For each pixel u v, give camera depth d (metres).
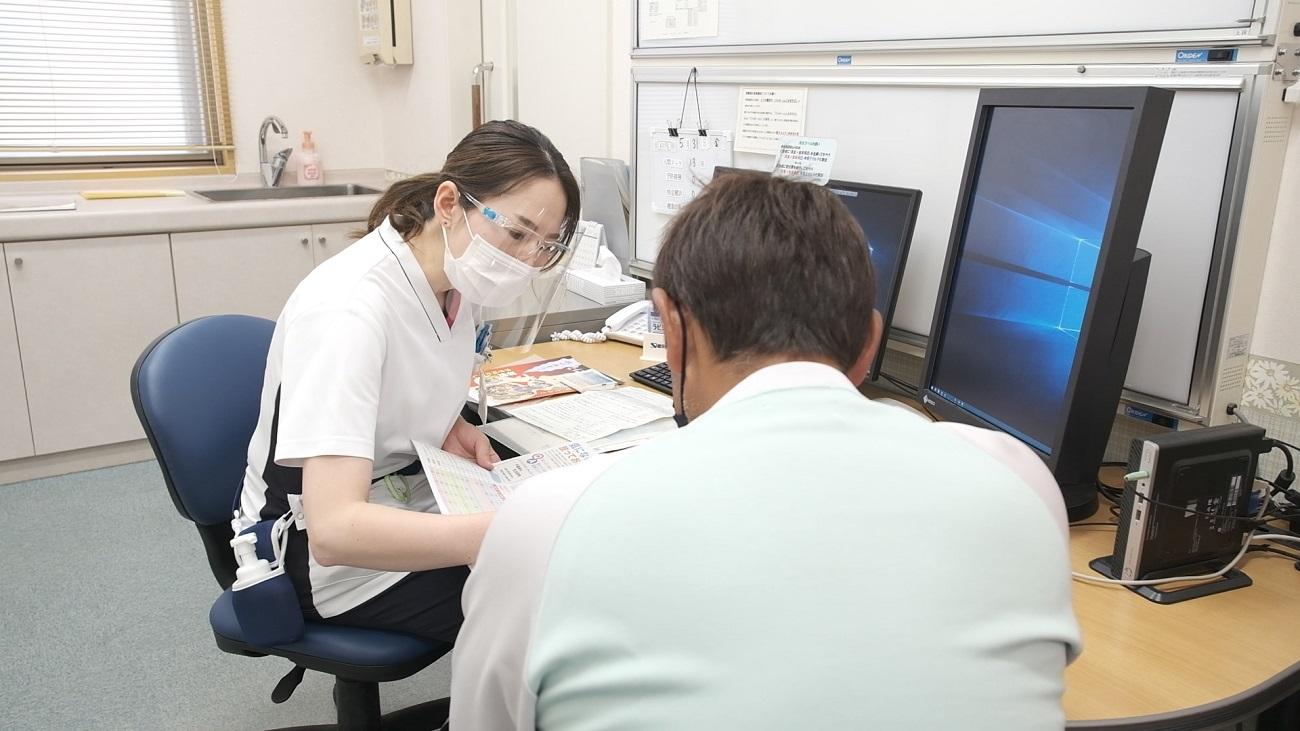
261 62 4.03
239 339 1.58
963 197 1.47
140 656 2.16
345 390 1.18
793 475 0.59
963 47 1.64
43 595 2.41
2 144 3.64
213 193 3.83
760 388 0.66
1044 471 0.85
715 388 0.73
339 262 1.32
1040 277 1.27
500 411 1.74
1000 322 1.36
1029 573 0.60
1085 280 1.17
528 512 0.69
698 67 2.24
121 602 2.39
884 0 1.78
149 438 1.39
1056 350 1.23
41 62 3.64
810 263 0.68
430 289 1.36
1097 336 1.16
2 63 3.57
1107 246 1.10
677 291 0.72
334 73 4.21
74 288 3.08
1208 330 1.35
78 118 3.76
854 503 0.58
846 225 0.71
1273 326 1.38
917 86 1.73
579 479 0.71
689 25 2.28
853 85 1.86
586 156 3.08
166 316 3.27
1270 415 1.39
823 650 0.54
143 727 1.92
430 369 1.39
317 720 1.96
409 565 1.16
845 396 0.65
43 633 2.24
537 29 3.25
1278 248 1.36
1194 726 0.88
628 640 0.57
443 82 3.71
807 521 0.57
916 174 1.76
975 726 0.55
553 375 1.96
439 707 1.80
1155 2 1.37
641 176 2.51
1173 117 1.36
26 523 2.82
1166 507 1.11
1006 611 0.58
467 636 0.74
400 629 1.38
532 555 0.67
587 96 3.03
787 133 2.03
